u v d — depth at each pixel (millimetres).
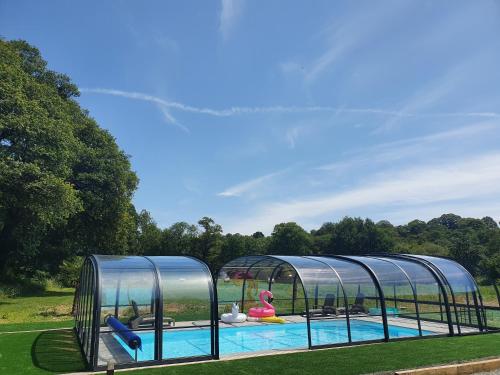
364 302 16578
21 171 27172
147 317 13109
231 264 19984
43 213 29500
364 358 10383
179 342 12969
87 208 40500
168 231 69938
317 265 14148
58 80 43344
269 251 86000
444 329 15047
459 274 15914
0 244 37844
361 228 84875
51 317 19719
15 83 29547
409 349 11570
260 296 19031
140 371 9180
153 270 10938
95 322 9609
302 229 89250
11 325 16391
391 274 14484
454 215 107625
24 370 9211
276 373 8945
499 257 38594
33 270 43875
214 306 11000
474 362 9906
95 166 39594
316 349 11875
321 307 17359
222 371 9141
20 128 28125
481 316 15805
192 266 11438
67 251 45531
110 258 11375
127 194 44312
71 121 37656
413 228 98000
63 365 9758
